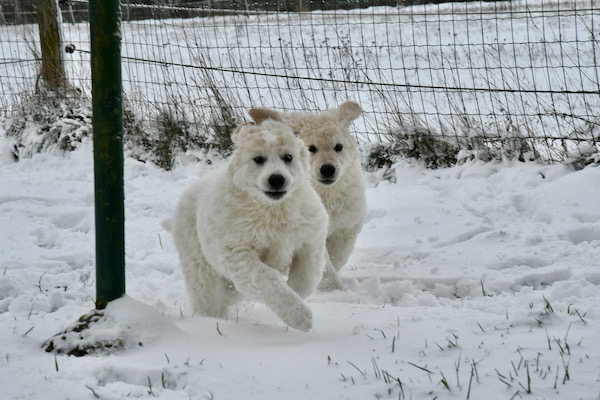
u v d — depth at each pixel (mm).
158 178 11672
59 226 9398
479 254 7734
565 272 6844
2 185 10844
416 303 6434
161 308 6301
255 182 5520
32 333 5398
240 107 12336
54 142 12945
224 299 6176
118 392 4129
